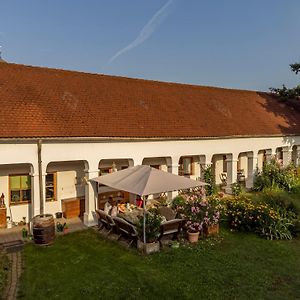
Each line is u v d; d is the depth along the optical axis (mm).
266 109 27188
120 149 15766
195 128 19219
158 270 10016
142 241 11680
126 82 21531
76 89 18109
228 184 21078
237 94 27594
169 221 12172
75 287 8969
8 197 14984
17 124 13328
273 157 23641
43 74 18172
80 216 16328
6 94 14977
